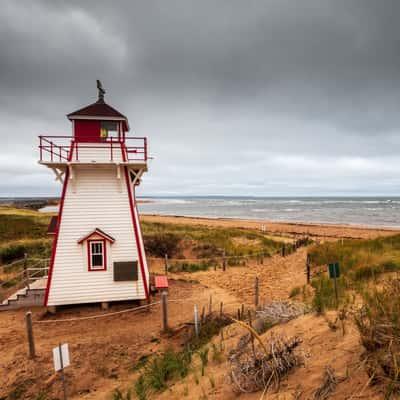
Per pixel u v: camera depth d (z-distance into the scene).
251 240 28.84
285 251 23.77
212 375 5.49
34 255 20.83
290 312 7.17
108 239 12.05
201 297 13.25
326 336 5.01
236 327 8.13
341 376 3.57
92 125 12.32
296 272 16.39
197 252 23.48
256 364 4.42
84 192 12.24
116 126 12.57
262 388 4.11
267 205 152.50
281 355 4.45
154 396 5.59
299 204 157.38
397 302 4.00
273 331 6.27
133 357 8.16
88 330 10.08
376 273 11.09
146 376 6.61
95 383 7.02
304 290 11.27
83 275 11.98
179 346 8.59
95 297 12.02
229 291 14.06
